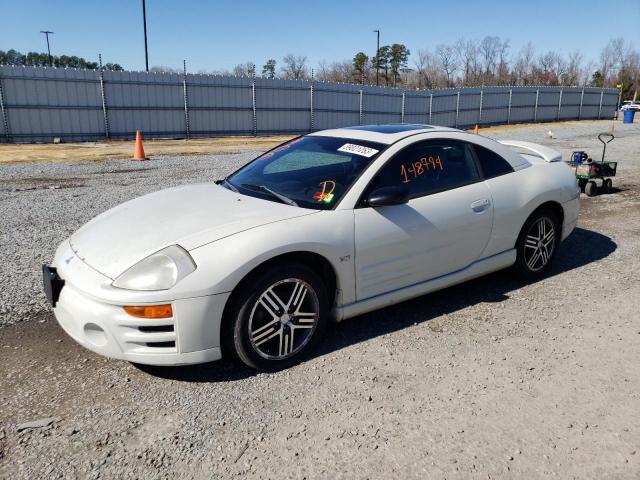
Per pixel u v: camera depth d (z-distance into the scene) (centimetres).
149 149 1820
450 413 268
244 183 391
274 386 292
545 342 344
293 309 310
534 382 296
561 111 3972
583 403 276
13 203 803
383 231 340
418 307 401
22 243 572
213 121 2456
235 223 308
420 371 308
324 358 323
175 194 386
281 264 300
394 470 227
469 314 388
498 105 3538
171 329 277
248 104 2525
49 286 301
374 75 7012
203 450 240
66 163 1368
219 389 289
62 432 252
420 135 387
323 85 2716
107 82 2156
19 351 329
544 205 448
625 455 237
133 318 270
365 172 348
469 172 402
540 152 482
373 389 289
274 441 246
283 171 385
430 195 371
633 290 436
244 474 225
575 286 445
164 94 2300
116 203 802
